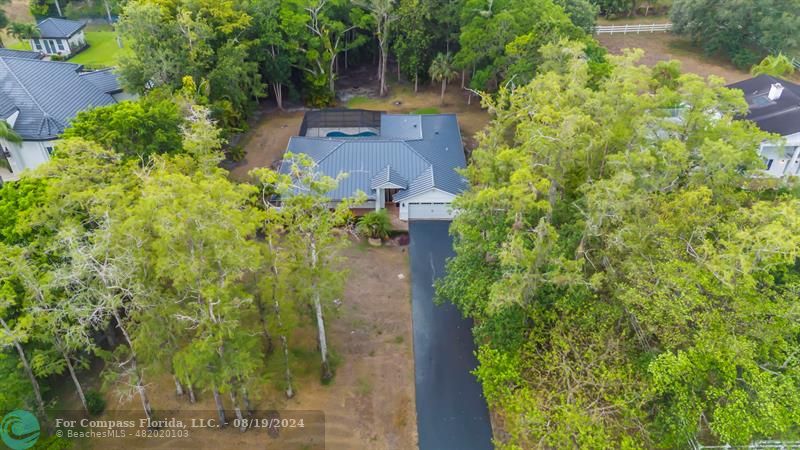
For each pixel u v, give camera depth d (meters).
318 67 71.31
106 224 28.73
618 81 41.22
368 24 75.25
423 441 31.97
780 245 27.02
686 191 34.16
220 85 57.62
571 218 35.38
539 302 31.69
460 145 57.28
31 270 28.86
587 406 26.91
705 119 37.53
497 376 28.78
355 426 32.81
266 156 60.88
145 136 42.28
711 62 82.06
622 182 30.03
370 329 39.50
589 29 78.62
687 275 28.14
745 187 40.44
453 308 41.31
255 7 65.75
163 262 26.78
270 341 37.31
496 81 69.25
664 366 26.00
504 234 33.34
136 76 54.28
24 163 52.59
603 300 31.00
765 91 59.22
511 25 62.25
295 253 32.38
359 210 51.84
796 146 51.91
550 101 40.38
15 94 53.09
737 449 26.47
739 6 76.50
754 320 27.61
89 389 34.69
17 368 29.53
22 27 81.00
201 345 26.80
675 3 84.00
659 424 27.47
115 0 89.75
